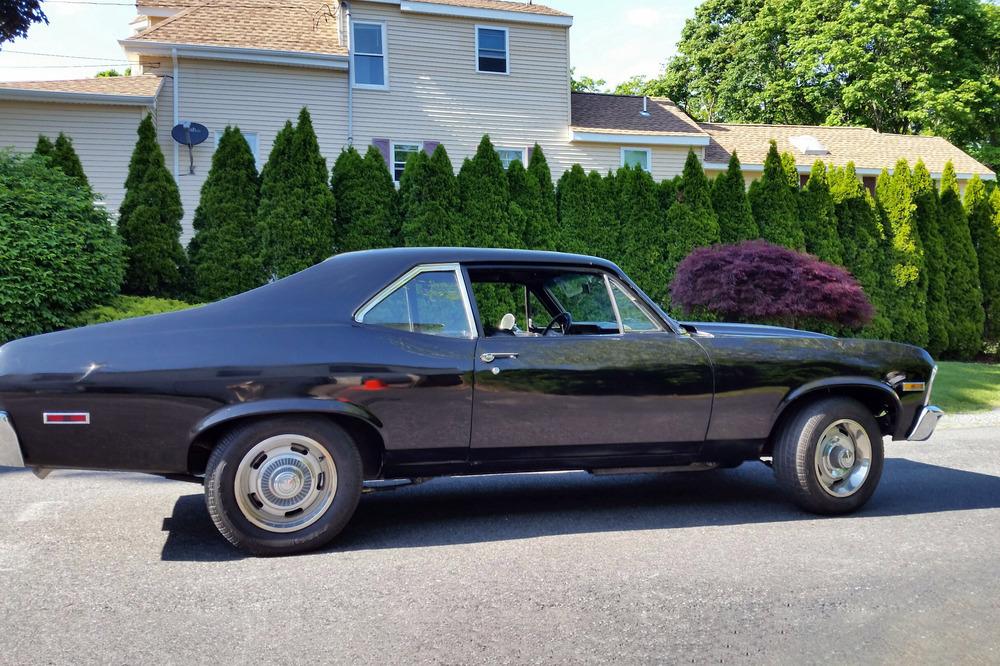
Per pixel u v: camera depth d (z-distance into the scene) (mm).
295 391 4105
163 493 5613
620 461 4809
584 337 4699
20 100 18781
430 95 22453
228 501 4059
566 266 4840
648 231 16109
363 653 2973
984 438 8609
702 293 12273
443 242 14188
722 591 3652
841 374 5082
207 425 3996
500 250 4785
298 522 4191
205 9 22109
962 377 13750
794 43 39906
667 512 5172
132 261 12203
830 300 12039
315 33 22297
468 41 22797
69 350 3980
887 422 5422
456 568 3977
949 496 5672
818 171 17969
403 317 4438
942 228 19781
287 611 3387
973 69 36375
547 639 3109
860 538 4551
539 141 23656
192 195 20219
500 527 4785
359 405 4211
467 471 4578
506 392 4469
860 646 3076
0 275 9266
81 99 18859
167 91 20141
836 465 5043
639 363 4695
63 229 9844
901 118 37938
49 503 5309
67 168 12125
